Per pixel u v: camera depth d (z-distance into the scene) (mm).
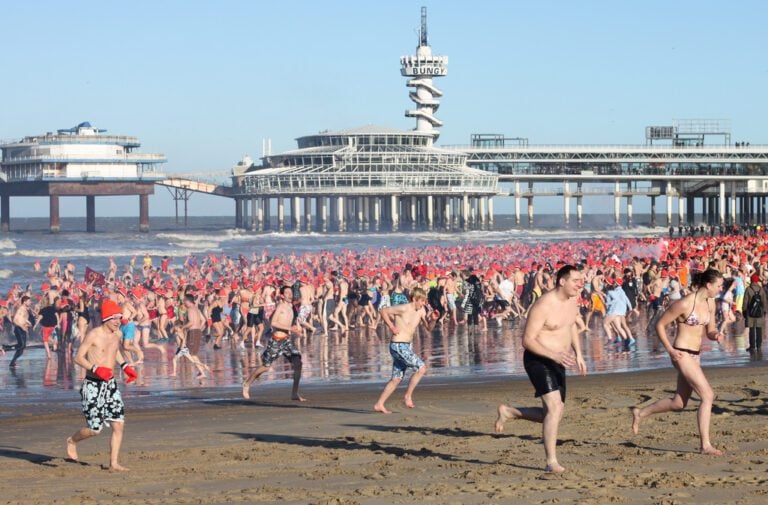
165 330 39188
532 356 12594
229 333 41938
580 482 11938
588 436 15359
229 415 19281
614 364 28547
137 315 31766
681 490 11414
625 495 11266
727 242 92438
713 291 13789
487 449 14531
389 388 18984
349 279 46469
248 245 150750
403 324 18969
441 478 12508
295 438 16125
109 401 13805
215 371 29422
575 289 12352
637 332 38406
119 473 13438
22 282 76438
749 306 30547
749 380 21891
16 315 33281
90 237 180500
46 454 15242
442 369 28750
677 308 13797
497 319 43781
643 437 15094
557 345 12438
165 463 14086
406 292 44062
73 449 14438
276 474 13078
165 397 23359
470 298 41344
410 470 13062
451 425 17016
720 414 17172
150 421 18547
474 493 11516
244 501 11508
